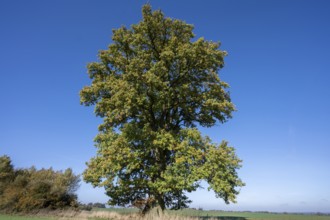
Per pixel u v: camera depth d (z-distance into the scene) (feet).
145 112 99.30
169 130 100.07
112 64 105.19
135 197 99.04
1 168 192.44
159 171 93.45
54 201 149.07
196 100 100.68
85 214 128.88
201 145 88.48
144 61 94.12
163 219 89.97
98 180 91.76
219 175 85.40
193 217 96.48
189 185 82.17
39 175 172.86
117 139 88.33
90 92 100.99
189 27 103.50
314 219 129.80
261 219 119.24
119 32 103.55
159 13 102.17
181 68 100.32
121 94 88.74
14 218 114.73
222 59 102.63
